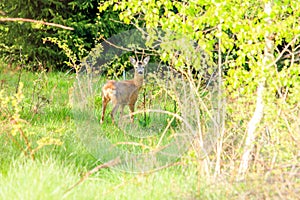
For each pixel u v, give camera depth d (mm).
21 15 27750
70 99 19594
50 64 27922
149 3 13727
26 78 22828
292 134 11789
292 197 9734
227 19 12680
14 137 14516
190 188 11156
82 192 10930
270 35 13234
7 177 11578
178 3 13703
